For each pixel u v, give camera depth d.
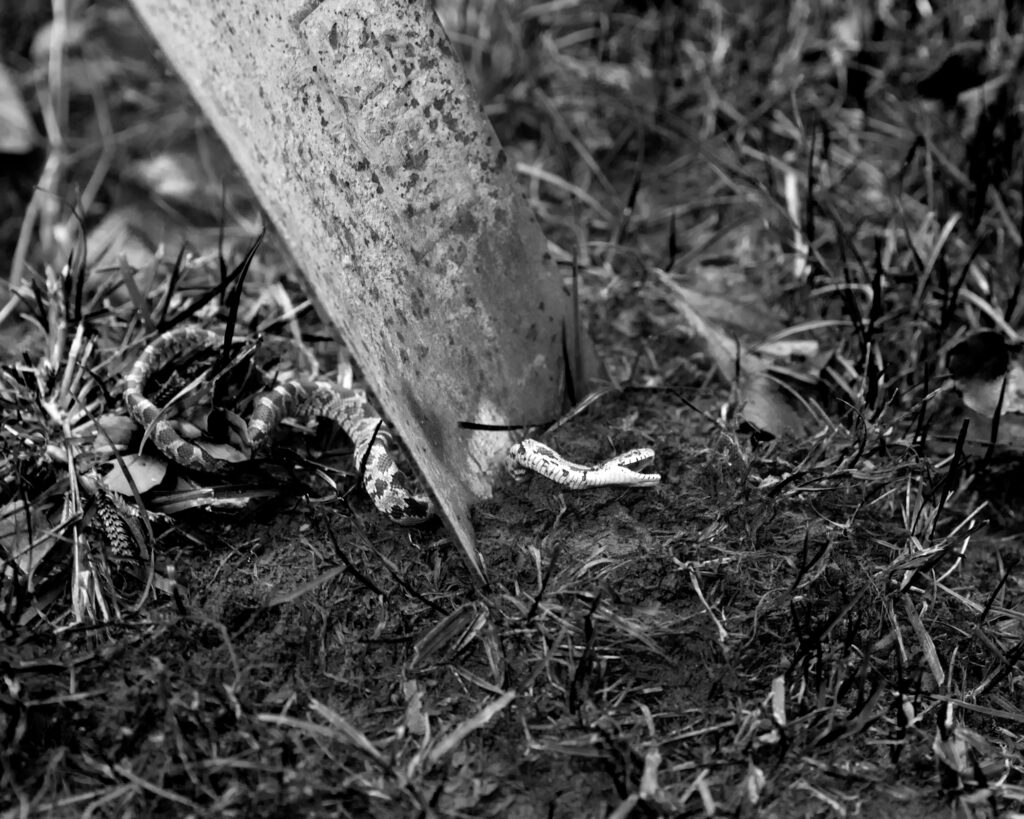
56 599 0.53
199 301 0.59
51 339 0.60
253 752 0.49
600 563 0.53
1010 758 0.50
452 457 0.55
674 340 0.66
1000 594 0.56
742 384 0.61
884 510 0.57
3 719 0.49
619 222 0.72
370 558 0.54
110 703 0.50
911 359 0.63
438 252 0.55
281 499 0.56
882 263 0.68
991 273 0.66
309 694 0.50
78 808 0.48
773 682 0.50
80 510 0.54
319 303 0.48
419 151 0.54
